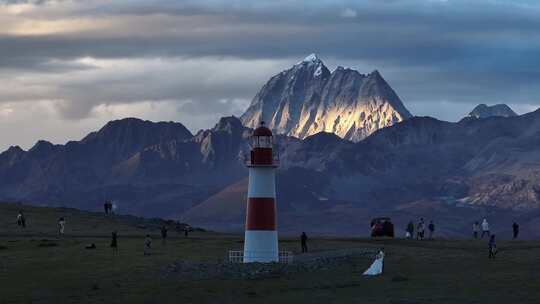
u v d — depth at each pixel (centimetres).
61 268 15000
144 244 18725
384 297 11362
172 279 13500
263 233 14500
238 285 12825
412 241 18925
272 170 14550
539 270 13400
